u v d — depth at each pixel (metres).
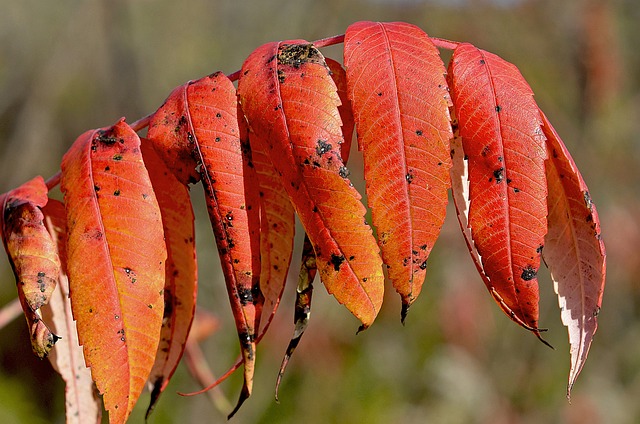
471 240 0.50
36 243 0.49
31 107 2.38
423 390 2.00
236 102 0.48
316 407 1.83
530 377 2.05
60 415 1.77
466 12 2.21
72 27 2.31
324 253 0.47
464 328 2.03
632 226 2.17
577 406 2.01
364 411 1.86
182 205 0.51
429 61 0.48
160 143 0.48
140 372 0.48
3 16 2.44
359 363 1.92
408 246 0.47
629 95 2.36
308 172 0.47
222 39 2.48
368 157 0.47
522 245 0.47
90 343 0.48
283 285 0.50
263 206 0.50
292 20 2.33
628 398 2.05
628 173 2.23
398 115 0.47
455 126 0.50
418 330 2.03
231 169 0.48
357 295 0.47
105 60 2.33
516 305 0.47
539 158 0.47
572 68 2.17
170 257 0.51
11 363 1.74
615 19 2.23
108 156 0.49
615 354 2.13
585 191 0.49
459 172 0.50
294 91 0.47
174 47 2.49
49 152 2.43
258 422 1.79
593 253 0.49
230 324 1.82
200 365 0.64
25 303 0.48
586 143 2.21
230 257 0.48
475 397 1.99
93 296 0.48
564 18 2.15
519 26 2.19
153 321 0.48
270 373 1.81
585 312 0.49
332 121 0.47
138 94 2.37
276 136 0.47
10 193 0.50
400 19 2.27
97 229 0.48
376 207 0.47
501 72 0.48
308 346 1.84
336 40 0.49
